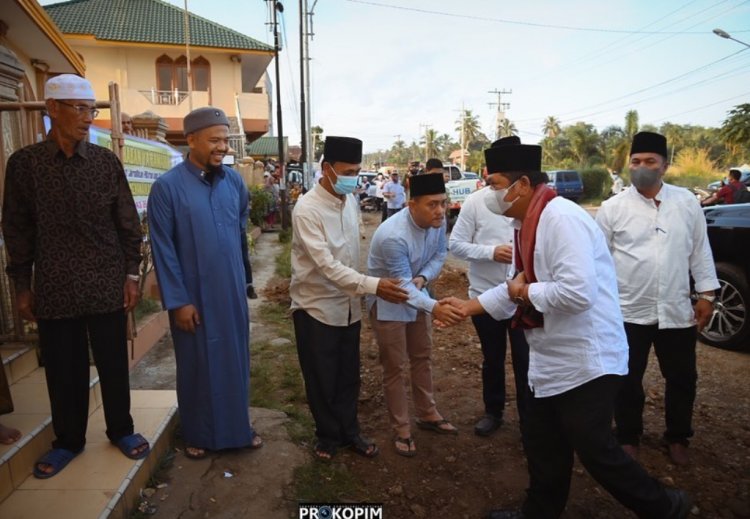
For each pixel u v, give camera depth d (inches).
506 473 125.3
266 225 677.9
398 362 130.4
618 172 1649.9
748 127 1091.3
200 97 823.7
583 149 2214.6
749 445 135.2
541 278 91.7
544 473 99.7
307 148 743.1
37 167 98.2
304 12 727.1
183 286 113.5
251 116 886.4
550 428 98.2
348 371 127.1
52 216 99.0
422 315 136.7
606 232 128.8
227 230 117.6
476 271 143.3
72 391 106.3
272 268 394.0
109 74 845.8
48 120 147.9
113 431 112.1
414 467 127.3
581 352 89.4
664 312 121.7
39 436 107.7
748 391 167.2
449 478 123.5
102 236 103.5
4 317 138.8
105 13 884.6
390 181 587.8
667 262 121.3
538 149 94.9
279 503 109.7
